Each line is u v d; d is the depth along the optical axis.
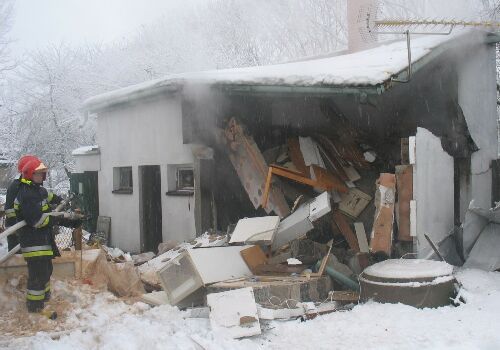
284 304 5.82
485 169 9.72
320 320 5.43
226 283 6.11
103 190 11.89
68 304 5.93
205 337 5.03
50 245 5.80
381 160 8.97
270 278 6.32
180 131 9.35
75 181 13.09
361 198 8.41
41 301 5.65
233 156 9.08
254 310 5.26
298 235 7.18
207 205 9.22
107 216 11.72
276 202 8.46
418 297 5.67
